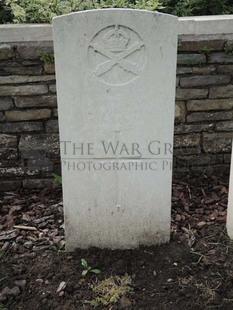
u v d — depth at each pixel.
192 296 2.38
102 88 2.31
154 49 2.25
